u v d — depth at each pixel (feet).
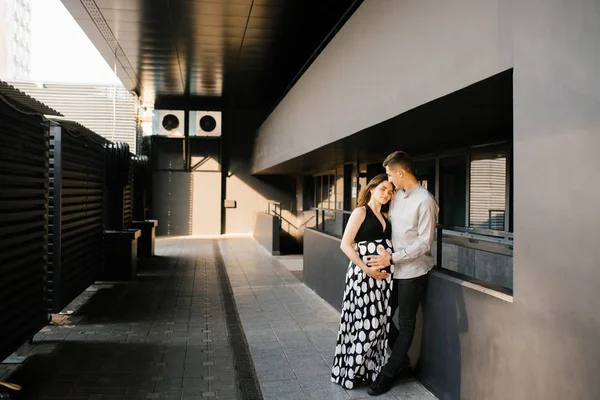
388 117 12.11
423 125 13.62
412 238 10.13
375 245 10.47
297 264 31.60
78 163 19.57
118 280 24.62
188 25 27.68
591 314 5.71
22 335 12.89
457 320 9.30
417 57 10.44
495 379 7.95
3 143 11.46
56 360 12.79
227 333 15.48
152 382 11.32
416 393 10.50
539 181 6.61
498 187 18.97
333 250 19.20
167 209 51.93
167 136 51.49
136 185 36.42
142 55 34.01
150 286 23.53
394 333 11.91
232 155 53.36
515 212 7.20
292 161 29.01
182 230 52.08
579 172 5.84
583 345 5.85
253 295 21.62
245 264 31.48
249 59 34.99
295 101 24.85
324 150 21.25
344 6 24.54
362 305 10.64
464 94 9.22
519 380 7.23
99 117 43.55
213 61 35.63
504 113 11.53
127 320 17.03
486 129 14.82
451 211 23.04
